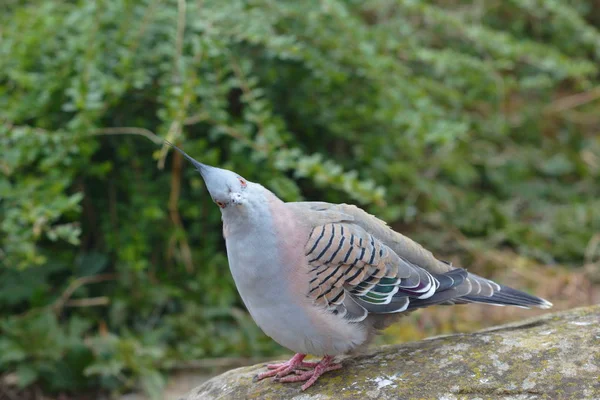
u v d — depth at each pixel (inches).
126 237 294.8
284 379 181.5
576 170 389.4
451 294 182.2
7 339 273.0
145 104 308.3
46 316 278.2
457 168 363.3
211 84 287.0
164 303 298.8
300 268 167.3
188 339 289.9
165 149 251.8
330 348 174.6
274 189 295.9
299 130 339.9
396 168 335.0
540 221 358.6
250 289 169.2
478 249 333.4
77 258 301.7
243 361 285.6
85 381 273.7
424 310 301.1
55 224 303.4
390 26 356.8
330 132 341.1
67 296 287.6
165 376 281.4
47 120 286.7
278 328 172.2
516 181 377.7
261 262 165.8
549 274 327.3
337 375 179.3
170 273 307.4
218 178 164.1
